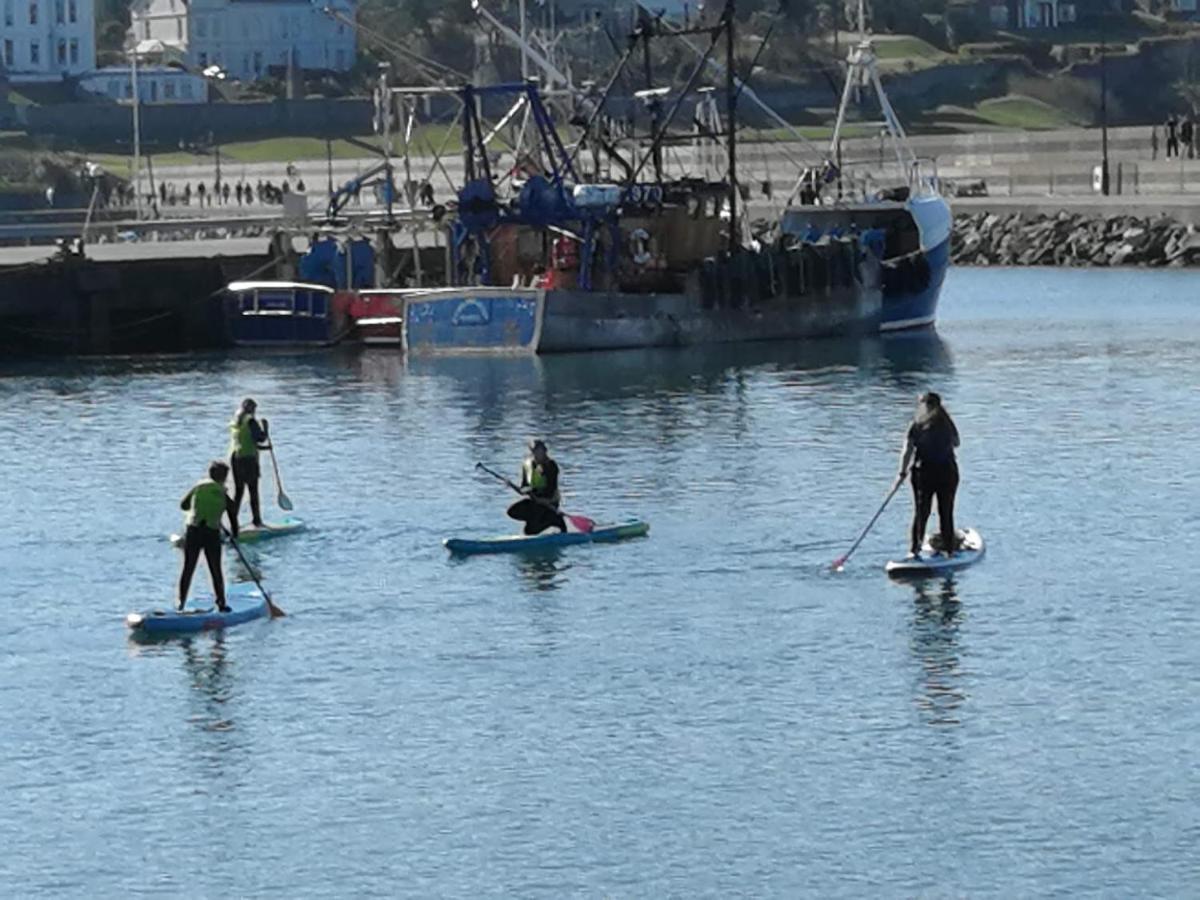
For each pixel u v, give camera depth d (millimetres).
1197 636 95625
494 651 95562
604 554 113312
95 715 87875
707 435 152875
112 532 121938
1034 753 81188
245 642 97875
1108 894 69500
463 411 168125
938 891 69938
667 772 80250
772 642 96000
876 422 158000
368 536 118938
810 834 74375
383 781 80062
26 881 72250
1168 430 152750
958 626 97938
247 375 197000
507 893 70500
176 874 72562
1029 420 159125
